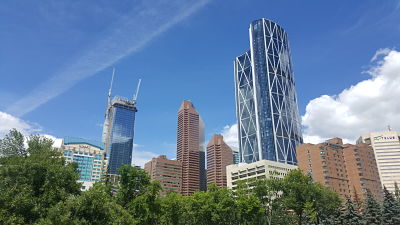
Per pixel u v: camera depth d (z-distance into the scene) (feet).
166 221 254.27
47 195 138.82
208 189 292.40
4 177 138.72
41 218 122.01
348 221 330.54
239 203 263.08
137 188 217.36
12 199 126.72
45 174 148.36
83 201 130.93
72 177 162.09
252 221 277.23
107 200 159.74
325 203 327.67
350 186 652.48
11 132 208.95
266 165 629.10
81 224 124.67
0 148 201.57
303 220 359.66
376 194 646.74
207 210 257.34
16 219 121.08
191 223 294.46
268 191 299.17
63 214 123.44
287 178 305.53
